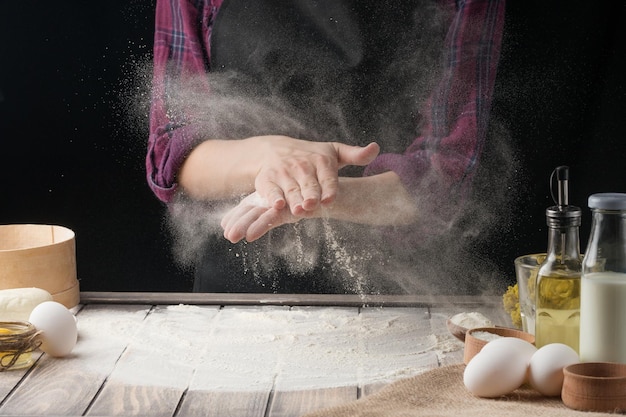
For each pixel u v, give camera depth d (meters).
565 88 2.46
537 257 1.72
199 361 1.65
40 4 2.44
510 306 1.77
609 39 2.43
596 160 2.50
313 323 1.88
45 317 1.65
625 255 1.43
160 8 2.41
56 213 2.56
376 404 1.38
